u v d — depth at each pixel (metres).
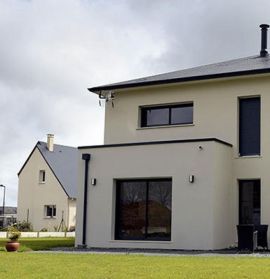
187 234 16.88
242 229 15.73
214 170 16.78
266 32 22.22
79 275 10.03
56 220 46.38
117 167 18.38
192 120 19.27
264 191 17.44
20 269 10.97
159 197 17.83
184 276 9.74
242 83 18.23
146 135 19.84
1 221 55.88
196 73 19.44
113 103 20.66
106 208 18.41
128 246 17.80
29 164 48.91
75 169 49.09
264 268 10.72
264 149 17.62
